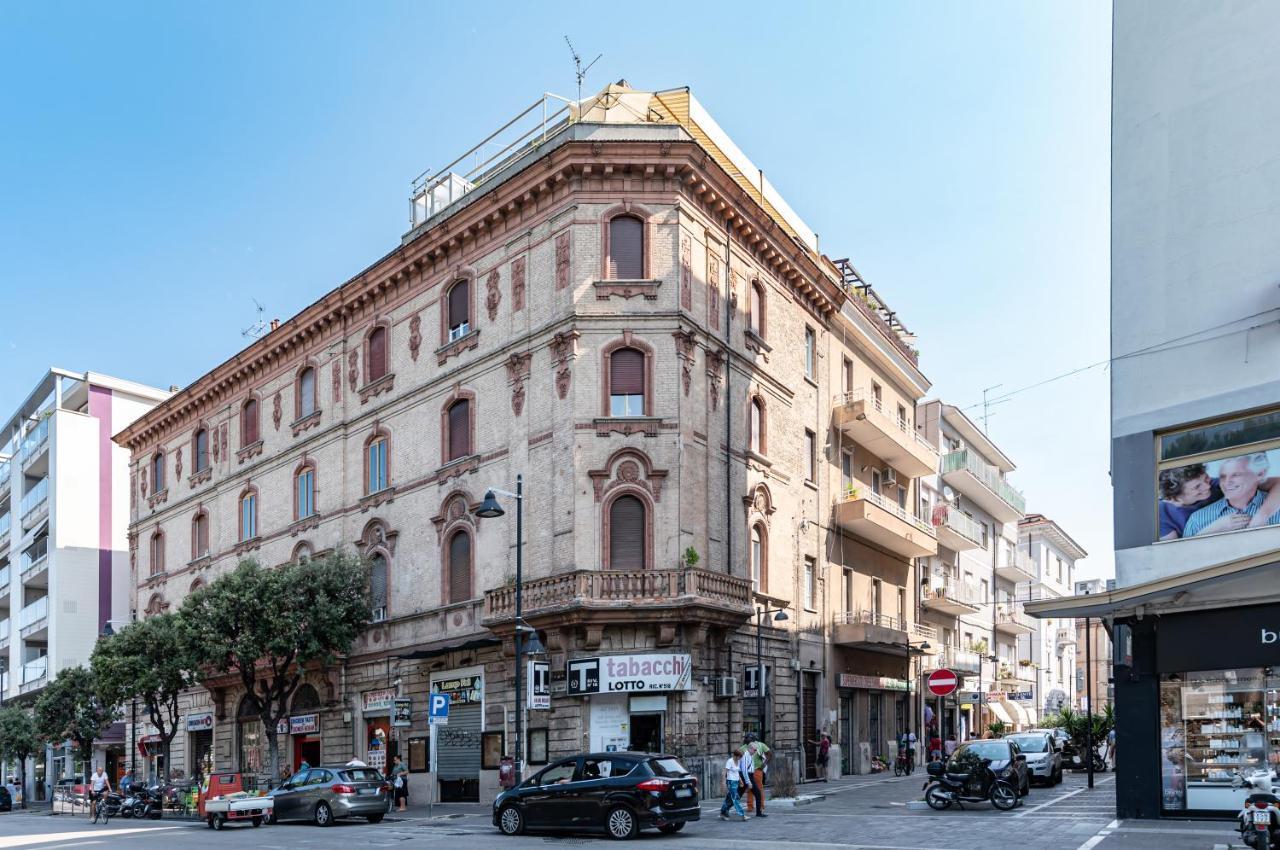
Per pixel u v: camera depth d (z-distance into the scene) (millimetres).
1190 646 19906
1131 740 20500
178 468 49375
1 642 71375
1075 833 18609
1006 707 57531
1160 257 21484
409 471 35219
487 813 27797
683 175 30844
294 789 27984
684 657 27938
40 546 64625
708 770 27984
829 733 36781
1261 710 19203
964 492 55281
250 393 44156
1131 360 21578
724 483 31453
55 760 64625
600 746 27766
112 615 62031
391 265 36375
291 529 40250
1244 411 19922
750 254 34562
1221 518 19969
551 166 30766
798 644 35188
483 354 32781
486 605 30281
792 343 37000
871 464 43250
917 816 22812
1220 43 21203
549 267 30984
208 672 41469
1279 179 20078
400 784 30859
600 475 29094
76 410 68000
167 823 32406
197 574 46500
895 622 43312
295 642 33625
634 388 29969
